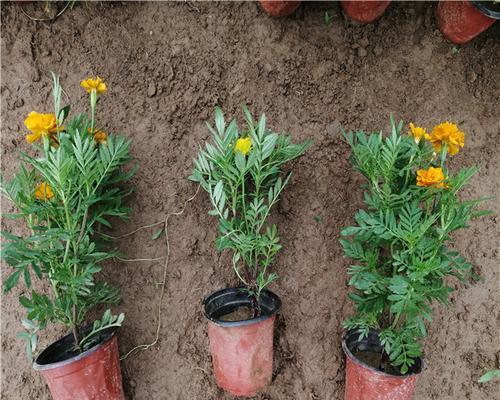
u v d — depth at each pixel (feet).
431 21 5.06
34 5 5.07
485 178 5.07
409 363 4.16
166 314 5.16
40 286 5.10
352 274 4.95
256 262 4.57
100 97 5.07
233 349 4.44
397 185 4.26
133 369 5.18
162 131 5.08
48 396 5.16
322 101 5.06
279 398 5.14
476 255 5.06
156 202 5.09
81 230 4.21
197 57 5.07
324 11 5.06
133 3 5.10
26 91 5.10
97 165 4.17
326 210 5.05
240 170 4.14
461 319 5.08
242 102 5.07
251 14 5.07
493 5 4.40
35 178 4.55
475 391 5.10
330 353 5.10
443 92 5.07
